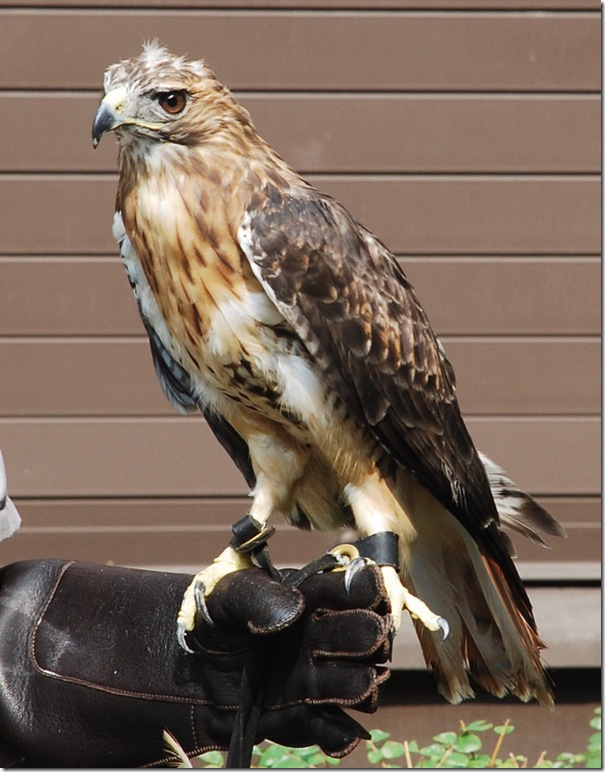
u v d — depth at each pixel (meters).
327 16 9.85
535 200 10.02
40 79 9.82
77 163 9.91
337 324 6.18
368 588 5.25
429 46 9.90
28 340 9.99
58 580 6.01
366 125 9.92
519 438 10.06
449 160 9.97
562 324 10.09
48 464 10.02
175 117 5.97
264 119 9.88
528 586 10.09
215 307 6.13
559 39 9.92
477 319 10.05
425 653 6.75
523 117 9.97
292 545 10.00
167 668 5.73
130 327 10.03
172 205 6.04
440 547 6.80
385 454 6.50
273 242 6.01
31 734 5.73
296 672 5.34
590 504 10.05
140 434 10.06
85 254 9.98
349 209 9.96
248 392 6.36
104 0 9.79
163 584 5.92
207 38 9.81
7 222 9.91
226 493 10.10
